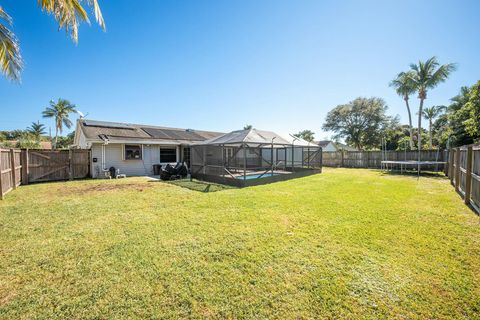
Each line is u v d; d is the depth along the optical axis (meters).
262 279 2.39
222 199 6.30
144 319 1.84
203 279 2.40
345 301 2.04
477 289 2.20
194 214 4.84
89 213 4.98
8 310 1.95
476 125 11.50
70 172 11.59
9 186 7.69
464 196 6.00
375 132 27.23
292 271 2.54
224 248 3.14
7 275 2.49
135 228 3.99
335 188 8.06
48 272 2.56
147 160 14.33
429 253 2.96
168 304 2.02
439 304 2.00
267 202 5.87
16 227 4.07
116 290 2.22
